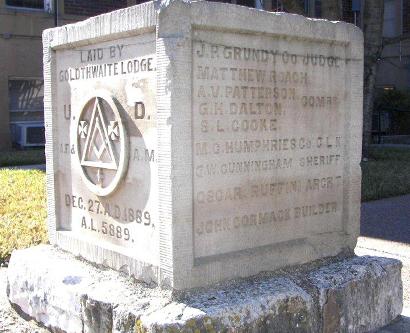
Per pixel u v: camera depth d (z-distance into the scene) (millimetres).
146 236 3926
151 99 3797
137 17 3809
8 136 16328
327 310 4047
